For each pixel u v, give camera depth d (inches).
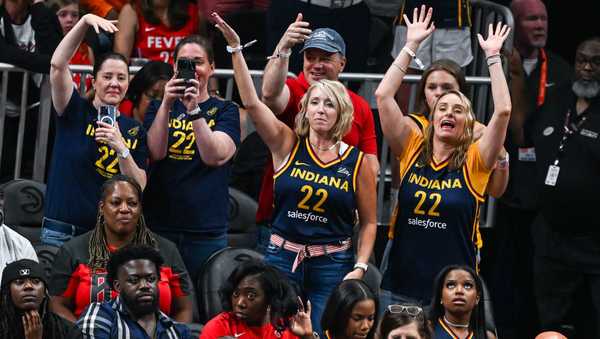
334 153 815.7
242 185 991.0
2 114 961.5
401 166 828.6
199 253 869.2
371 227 823.7
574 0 1234.0
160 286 808.3
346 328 748.6
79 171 853.8
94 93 878.4
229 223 963.3
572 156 987.9
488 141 807.1
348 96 815.7
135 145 852.0
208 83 968.9
